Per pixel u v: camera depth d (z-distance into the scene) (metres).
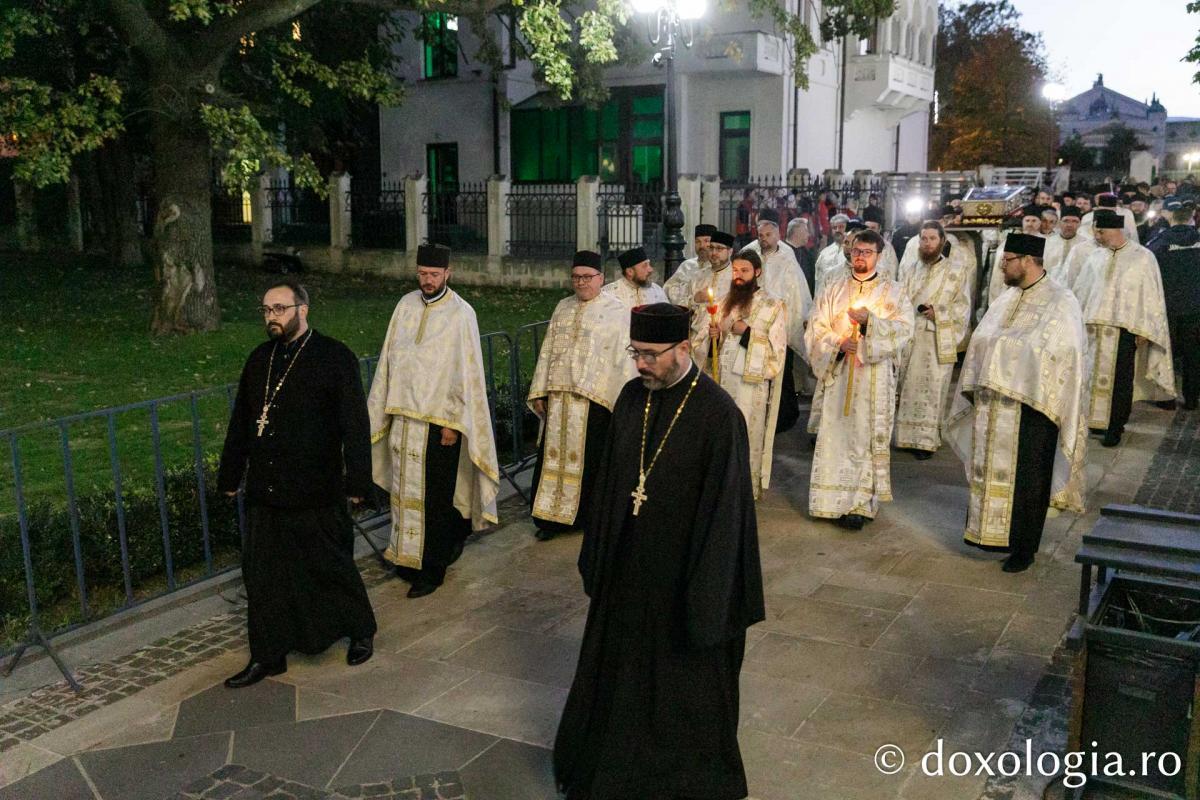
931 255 8.78
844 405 7.00
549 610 5.78
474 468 6.32
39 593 5.66
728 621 3.65
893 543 6.77
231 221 26.77
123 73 15.60
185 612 5.77
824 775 4.09
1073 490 6.55
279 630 4.96
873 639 5.31
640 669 3.75
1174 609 3.92
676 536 3.75
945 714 4.55
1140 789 3.62
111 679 5.01
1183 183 29.19
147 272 24.06
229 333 15.51
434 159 29.06
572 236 22.38
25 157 13.38
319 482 4.92
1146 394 9.80
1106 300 8.91
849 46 29.28
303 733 4.49
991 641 5.27
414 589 6.02
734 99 26.25
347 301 19.23
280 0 13.75
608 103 26.83
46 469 8.25
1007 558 6.42
